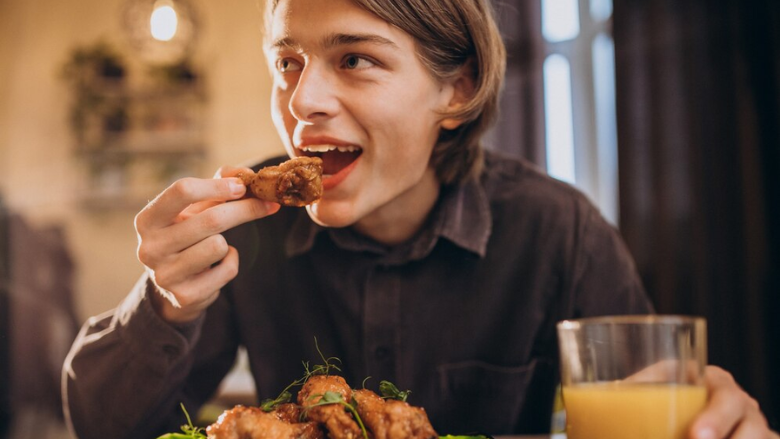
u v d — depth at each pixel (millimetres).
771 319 3682
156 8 4105
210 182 1004
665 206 3916
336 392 867
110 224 5012
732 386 870
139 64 5055
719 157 3832
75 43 5051
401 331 1426
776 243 3697
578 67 4465
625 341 811
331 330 1475
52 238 4973
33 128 5027
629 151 3998
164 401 1291
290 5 1091
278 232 1539
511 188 1551
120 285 4980
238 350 1612
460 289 1451
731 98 3814
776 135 3695
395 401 836
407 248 1412
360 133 1110
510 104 4230
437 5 1146
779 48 3662
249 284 1521
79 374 1277
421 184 1346
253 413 811
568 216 1523
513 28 4254
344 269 1460
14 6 5066
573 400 829
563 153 4445
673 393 785
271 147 5043
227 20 5078
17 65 5047
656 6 3982
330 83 1093
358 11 1070
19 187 5000
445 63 1202
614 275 1528
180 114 5027
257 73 5070
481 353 1454
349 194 1141
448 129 1313
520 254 1491
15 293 4902
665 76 3955
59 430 4520
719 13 3861
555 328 1503
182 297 1046
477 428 1443
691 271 3859
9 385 4789
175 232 1008
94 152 5016
